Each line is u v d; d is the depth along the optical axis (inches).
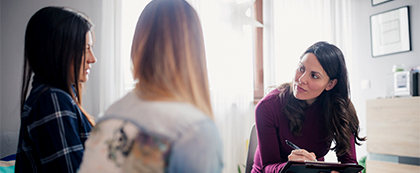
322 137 57.1
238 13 120.9
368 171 116.7
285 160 58.6
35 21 32.6
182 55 17.7
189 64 17.8
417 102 101.9
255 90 130.2
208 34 114.4
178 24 18.2
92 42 37.6
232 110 119.0
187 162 13.5
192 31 18.6
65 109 30.5
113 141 14.8
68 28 32.9
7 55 89.2
